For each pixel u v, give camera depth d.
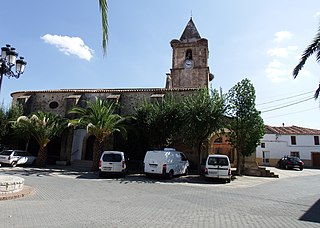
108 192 11.06
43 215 6.75
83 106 28.47
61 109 28.89
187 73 34.31
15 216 6.54
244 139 21.59
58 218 6.49
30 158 24.02
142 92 27.80
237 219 7.02
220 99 20.64
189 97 22.81
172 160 18.38
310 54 13.05
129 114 27.31
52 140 27.36
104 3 4.59
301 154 41.62
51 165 25.42
